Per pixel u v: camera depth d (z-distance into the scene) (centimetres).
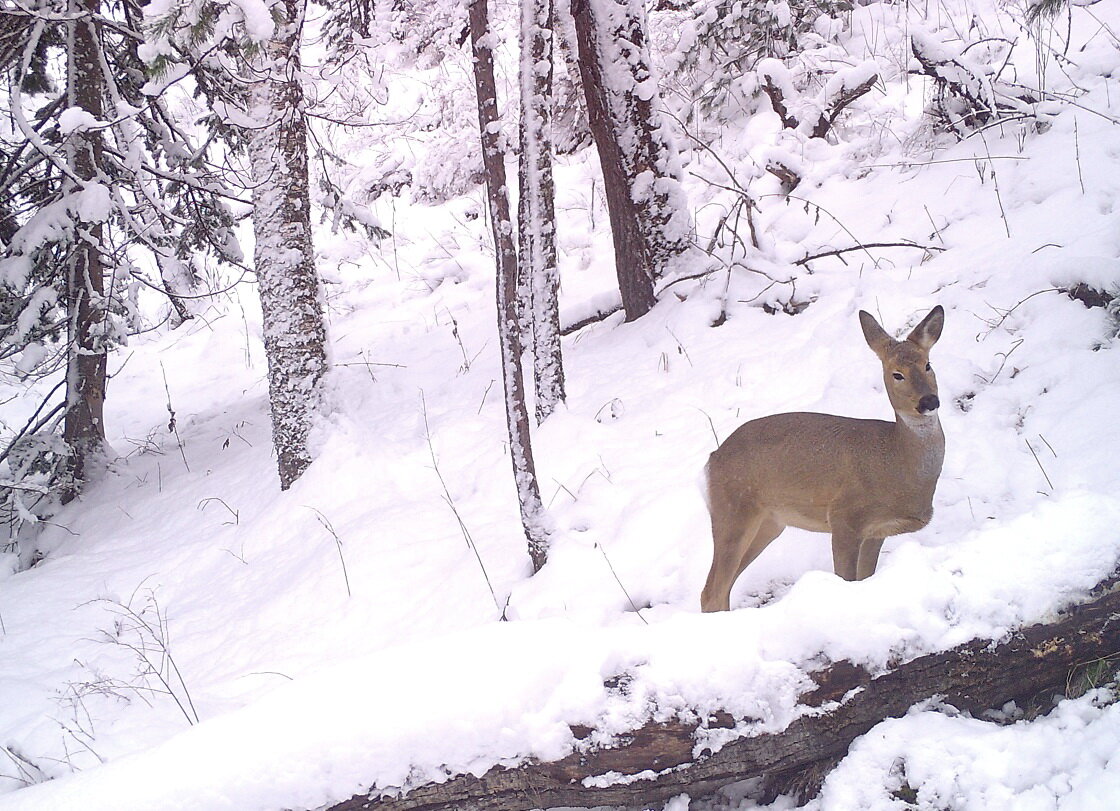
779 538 508
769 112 1156
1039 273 618
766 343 716
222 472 908
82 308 948
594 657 328
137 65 948
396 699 322
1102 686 327
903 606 324
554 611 499
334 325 1305
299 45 774
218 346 1436
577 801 325
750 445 441
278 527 735
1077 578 327
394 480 743
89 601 657
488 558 586
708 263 885
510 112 1541
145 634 637
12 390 1410
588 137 1477
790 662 321
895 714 325
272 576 666
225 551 736
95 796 308
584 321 952
